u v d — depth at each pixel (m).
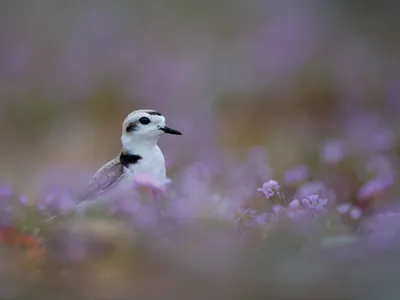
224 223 9.32
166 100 24.75
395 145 17.86
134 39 28.19
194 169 14.13
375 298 7.17
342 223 9.59
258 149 16.12
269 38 28.55
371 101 25.06
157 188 10.04
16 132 23.59
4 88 25.28
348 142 17.69
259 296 7.25
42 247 8.65
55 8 28.45
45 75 26.02
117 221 9.51
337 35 29.70
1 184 13.34
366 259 8.03
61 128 23.52
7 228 9.16
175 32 29.11
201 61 27.25
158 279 7.75
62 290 7.50
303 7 30.89
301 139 20.02
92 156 20.70
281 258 8.16
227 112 24.77
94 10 29.00
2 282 7.69
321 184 12.40
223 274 7.79
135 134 10.93
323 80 26.20
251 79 26.22
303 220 8.69
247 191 11.98
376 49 29.41
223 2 30.36
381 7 33.44
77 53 27.09
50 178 16.11
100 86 25.61
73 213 9.92
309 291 7.38
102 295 7.36
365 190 11.77
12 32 27.53
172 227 9.00
